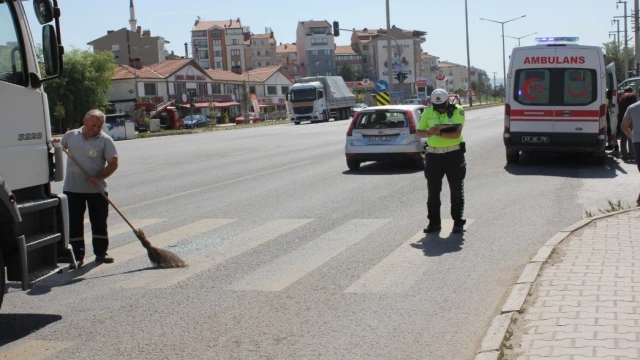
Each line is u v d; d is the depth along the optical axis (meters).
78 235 8.28
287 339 5.54
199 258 8.57
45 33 6.50
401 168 18.33
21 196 6.47
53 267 6.51
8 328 6.08
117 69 88.19
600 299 5.82
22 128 6.37
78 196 8.28
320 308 6.32
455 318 5.93
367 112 17.95
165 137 50.22
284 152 25.75
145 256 8.81
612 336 4.93
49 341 5.70
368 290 6.86
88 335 5.82
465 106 91.31
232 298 6.74
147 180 17.88
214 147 31.34
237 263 8.20
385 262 7.98
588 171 16.25
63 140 8.28
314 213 11.55
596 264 7.01
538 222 10.03
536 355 4.66
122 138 52.25
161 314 6.32
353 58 169.62
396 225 10.23
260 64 158.75
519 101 17.53
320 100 62.94
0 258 5.76
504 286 6.84
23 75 6.41
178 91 93.12
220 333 5.73
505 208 11.34
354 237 9.46
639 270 6.71
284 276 7.51
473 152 22.12
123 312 6.43
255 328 5.83
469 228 9.80
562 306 5.69
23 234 6.36
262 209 12.20
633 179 14.47
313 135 37.88
